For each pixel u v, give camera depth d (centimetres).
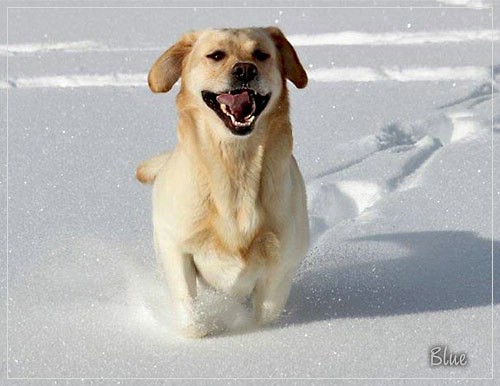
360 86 1519
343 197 1116
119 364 731
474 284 867
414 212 1031
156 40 1916
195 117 750
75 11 2261
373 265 919
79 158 1212
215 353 750
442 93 1476
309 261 931
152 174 907
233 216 744
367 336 773
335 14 2089
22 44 1912
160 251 789
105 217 1031
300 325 800
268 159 741
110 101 1472
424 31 1914
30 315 812
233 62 727
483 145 1202
